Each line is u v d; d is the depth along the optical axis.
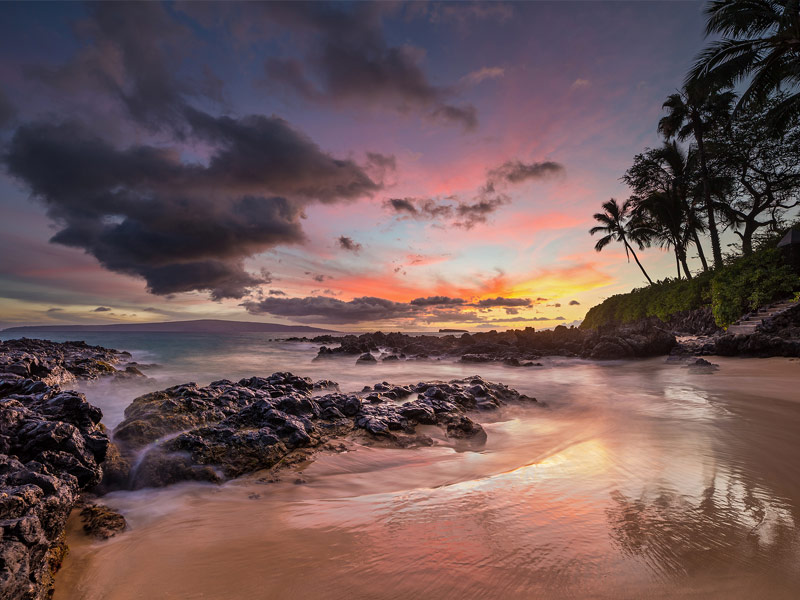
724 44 19.83
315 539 2.78
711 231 26.86
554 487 3.51
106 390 10.23
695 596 1.96
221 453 4.64
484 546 2.51
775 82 19.00
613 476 3.74
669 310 27.69
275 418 5.59
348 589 2.15
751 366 12.28
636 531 2.64
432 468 4.49
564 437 5.69
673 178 33.53
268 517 3.27
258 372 16.61
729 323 19.56
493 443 5.64
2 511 2.34
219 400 6.57
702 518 2.81
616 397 8.80
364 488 3.96
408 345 27.67
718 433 5.24
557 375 14.21
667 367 14.36
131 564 2.60
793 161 27.67
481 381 9.60
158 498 3.79
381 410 6.62
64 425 3.93
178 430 5.25
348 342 27.02
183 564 2.56
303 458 4.89
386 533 2.78
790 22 17.08
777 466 3.94
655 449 4.57
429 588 2.11
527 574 2.18
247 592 2.21
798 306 15.79
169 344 37.16
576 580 2.11
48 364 10.05
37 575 2.23
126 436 4.91
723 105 27.72
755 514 2.88
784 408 6.77
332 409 6.46
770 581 2.06
